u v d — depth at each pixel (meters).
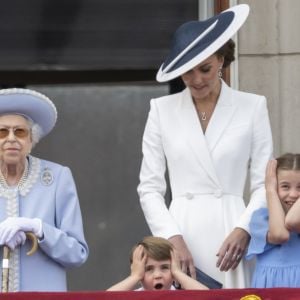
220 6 33.47
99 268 34.28
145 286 26.14
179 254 27.20
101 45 34.28
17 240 25.27
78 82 34.53
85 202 34.53
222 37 27.44
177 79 34.53
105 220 34.44
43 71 34.38
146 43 34.22
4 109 25.88
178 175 27.95
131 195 34.53
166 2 34.12
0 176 26.11
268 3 33.22
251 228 26.73
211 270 27.50
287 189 26.53
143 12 34.19
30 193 26.12
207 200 27.72
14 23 34.22
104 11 34.22
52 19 34.25
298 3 33.16
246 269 27.42
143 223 34.41
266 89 33.09
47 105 26.17
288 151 32.94
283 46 33.12
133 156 34.66
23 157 26.05
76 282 34.19
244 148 27.95
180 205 27.84
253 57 33.09
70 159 34.59
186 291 23.56
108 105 34.72
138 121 34.72
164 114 28.27
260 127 28.11
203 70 27.44
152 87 34.62
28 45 34.25
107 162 34.59
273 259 26.38
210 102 28.14
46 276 25.64
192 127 27.98
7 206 25.94
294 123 33.00
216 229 27.55
